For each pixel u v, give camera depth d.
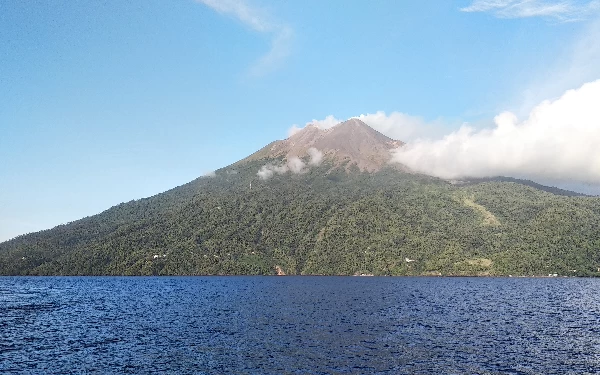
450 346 63.22
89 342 66.38
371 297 139.62
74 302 129.25
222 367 51.75
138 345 63.94
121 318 92.75
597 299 134.62
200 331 75.19
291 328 78.00
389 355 57.69
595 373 49.47
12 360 55.38
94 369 51.22
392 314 97.25
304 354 58.12
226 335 71.44
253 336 70.44
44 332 75.44
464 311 103.50
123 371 50.34
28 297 147.25
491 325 82.19
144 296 148.38
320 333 73.06
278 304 118.19
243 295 147.75
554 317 93.75
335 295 146.62
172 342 65.94
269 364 53.12
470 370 50.72
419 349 61.12
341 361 54.53
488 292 162.25
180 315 96.62
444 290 171.38
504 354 58.38
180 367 51.81
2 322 87.88
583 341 67.06
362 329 76.94
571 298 138.25
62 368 51.72
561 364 53.38
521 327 80.00
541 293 157.88
